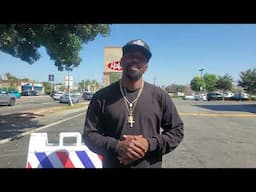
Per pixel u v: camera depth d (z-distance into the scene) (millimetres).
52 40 12750
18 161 8922
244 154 10461
